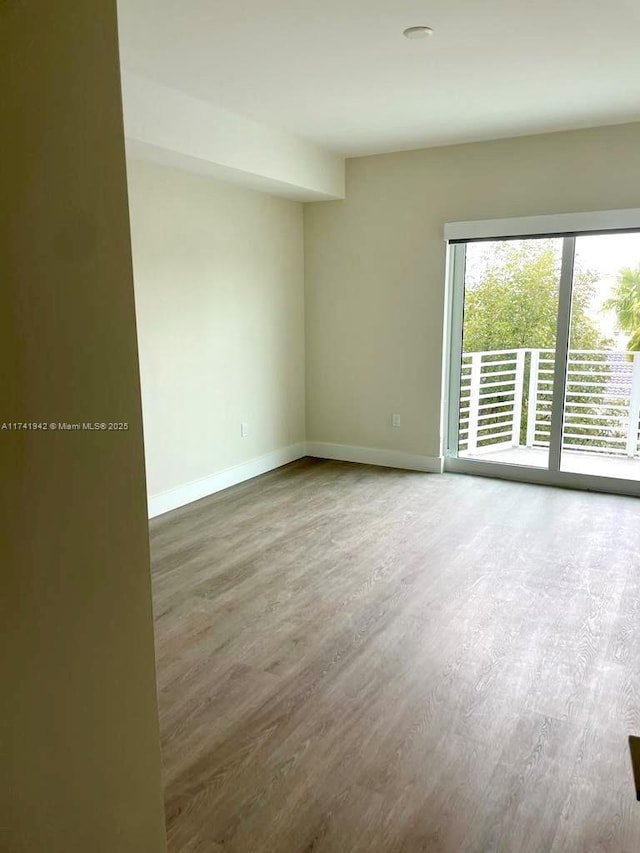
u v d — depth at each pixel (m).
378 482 5.17
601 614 2.95
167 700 2.34
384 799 1.85
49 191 0.92
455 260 5.14
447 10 2.57
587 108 3.92
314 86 3.51
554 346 4.84
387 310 5.42
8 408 0.88
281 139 4.52
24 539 0.92
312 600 3.12
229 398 5.03
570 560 3.56
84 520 1.04
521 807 1.82
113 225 1.05
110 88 1.02
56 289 0.95
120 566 1.13
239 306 5.02
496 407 5.21
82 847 1.09
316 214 5.62
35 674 0.96
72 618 1.03
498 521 4.21
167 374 4.40
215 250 4.70
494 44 2.93
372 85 3.49
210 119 3.86
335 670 2.52
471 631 2.81
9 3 0.84
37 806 0.98
